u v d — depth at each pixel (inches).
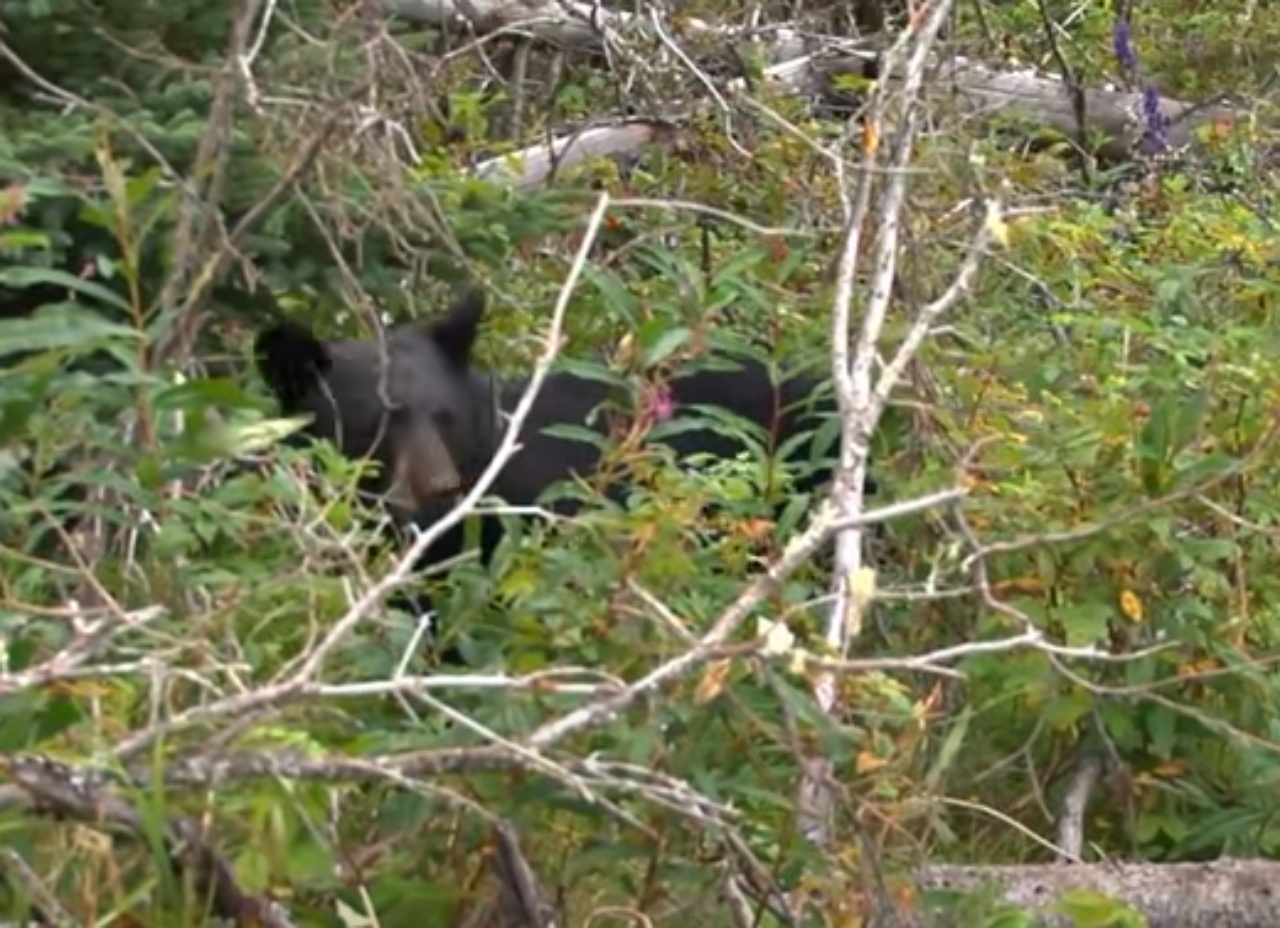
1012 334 455.8
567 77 650.8
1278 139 685.3
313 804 242.1
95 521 306.5
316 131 343.3
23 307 368.2
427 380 425.7
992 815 335.0
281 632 290.0
